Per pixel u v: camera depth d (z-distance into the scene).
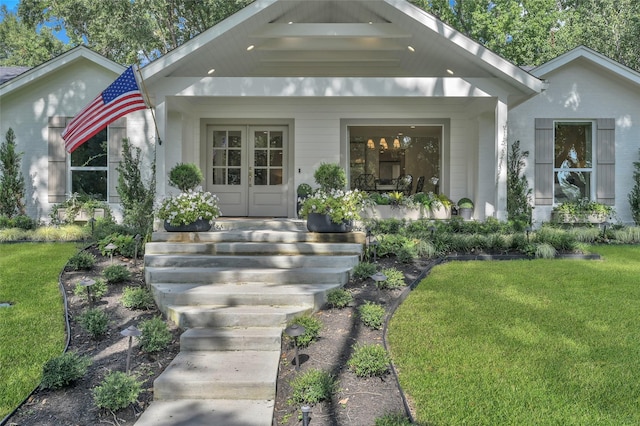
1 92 9.38
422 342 3.70
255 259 5.51
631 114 9.96
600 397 2.85
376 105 10.05
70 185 10.02
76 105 9.88
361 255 5.99
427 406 2.76
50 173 9.88
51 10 17.70
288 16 8.17
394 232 7.79
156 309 4.58
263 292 4.50
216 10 16.89
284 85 7.67
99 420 2.78
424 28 7.52
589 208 9.60
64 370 3.11
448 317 4.24
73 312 4.50
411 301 4.70
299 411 2.82
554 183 10.16
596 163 10.01
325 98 9.95
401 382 3.07
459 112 10.02
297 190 9.57
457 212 9.73
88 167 10.02
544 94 9.96
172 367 3.27
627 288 5.16
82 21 18.20
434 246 6.72
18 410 2.85
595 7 19.58
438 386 3.00
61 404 2.94
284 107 10.02
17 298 4.92
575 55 9.59
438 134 11.30
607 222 9.60
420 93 7.70
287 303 4.41
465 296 4.85
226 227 7.51
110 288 5.16
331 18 8.70
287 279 4.98
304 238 6.27
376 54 9.27
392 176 12.70
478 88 7.75
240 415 2.79
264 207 10.14
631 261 6.62
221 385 3.00
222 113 10.01
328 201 6.31
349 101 10.03
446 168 10.10
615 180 9.98
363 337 3.84
